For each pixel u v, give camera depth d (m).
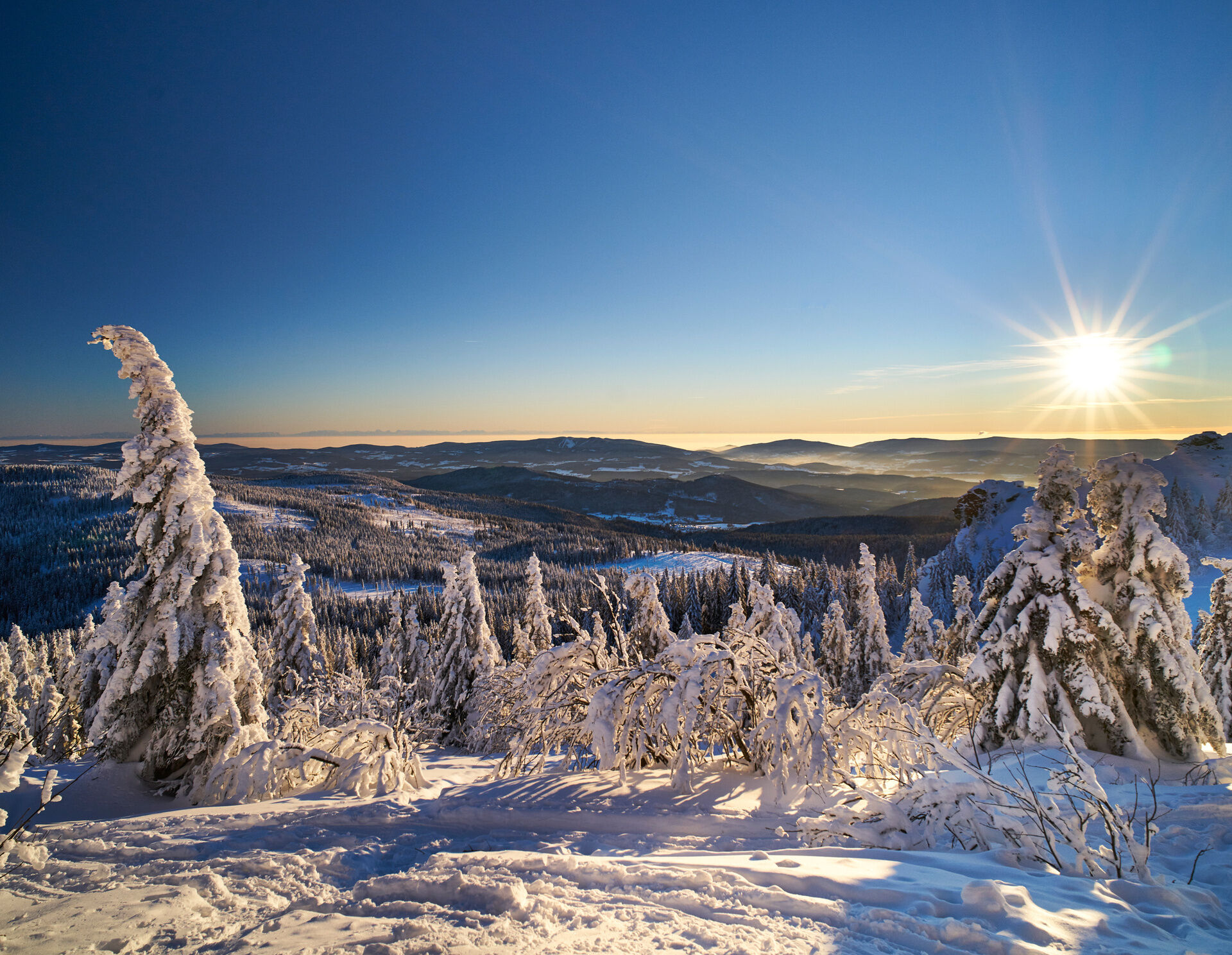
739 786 8.95
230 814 8.26
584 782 9.10
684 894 4.42
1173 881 4.82
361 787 9.98
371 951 3.68
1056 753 10.86
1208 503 123.25
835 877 4.58
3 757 5.25
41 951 4.02
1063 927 3.73
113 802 10.41
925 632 35.03
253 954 3.79
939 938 3.62
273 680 27.72
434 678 28.09
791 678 9.47
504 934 3.88
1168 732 11.05
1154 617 11.46
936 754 7.83
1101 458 12.69
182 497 11.81
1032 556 12.36
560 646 11.81
